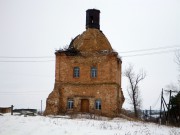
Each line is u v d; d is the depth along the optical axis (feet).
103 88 122.62
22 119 71.92
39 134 52.39
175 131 83.51
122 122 102.89
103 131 61.82
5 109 129.49
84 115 114.73
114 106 120.57
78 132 56.03
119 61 134.51
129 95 179.22
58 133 53.72
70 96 125.08
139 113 180.34
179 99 150.51
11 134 51.93
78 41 135.44
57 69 128.06
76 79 126.11
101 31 140.15
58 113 122.21
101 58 125.18
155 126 100.78
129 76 180.86
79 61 127.24
